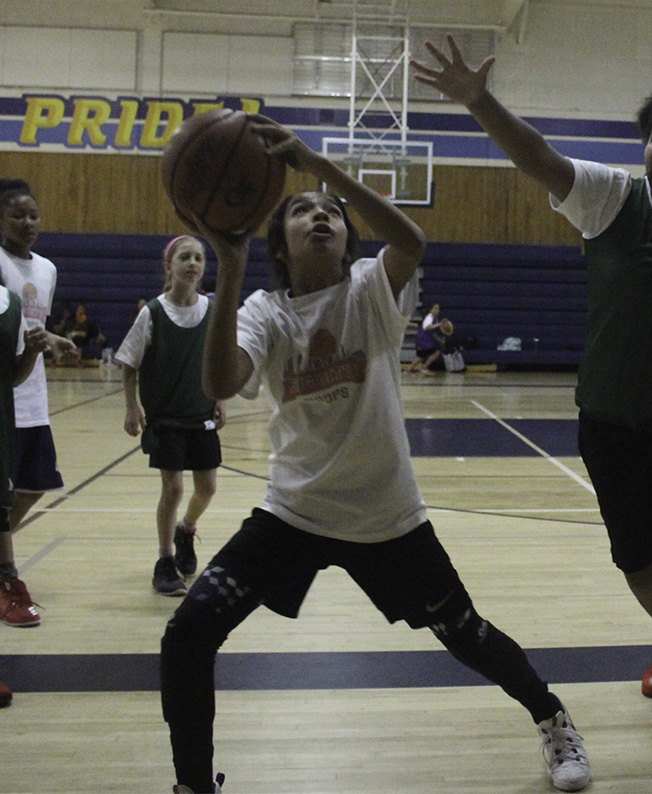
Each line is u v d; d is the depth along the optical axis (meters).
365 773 1.95
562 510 4.85
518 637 2.84
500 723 2.21
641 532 1.92
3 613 2.94
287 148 1.52
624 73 15.57
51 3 15.16
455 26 15.05
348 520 1.72
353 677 2.51
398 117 15.36
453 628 1.78
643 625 2.96
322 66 15.16
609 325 1.82
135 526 4.37
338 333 1.73
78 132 15.42
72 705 2.30
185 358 3.27
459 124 15.53
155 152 15.47
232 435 7.77
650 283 1.76
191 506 3.48
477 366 15.90
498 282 16.02
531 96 15.48
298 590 1.78
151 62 15.23
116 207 15.56
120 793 1.84
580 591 3.35
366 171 14.73
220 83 15.23
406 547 1.74
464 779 1.93
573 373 15.91
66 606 3.14
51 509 4.72
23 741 2.09
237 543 1.71
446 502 5.05
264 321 1.74
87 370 15.00
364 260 1.83
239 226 1.51
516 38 15.36
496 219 15.88
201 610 1.61
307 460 1.75
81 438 7.32
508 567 3.69
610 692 2.41
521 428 8.26
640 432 1.88
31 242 3.21
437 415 9.20
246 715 2.25
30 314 3.16
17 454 3.15
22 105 15.32
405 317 1.72
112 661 2.62
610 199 1.77
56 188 15.50
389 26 15.02
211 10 15.02
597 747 2.08
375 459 1.72
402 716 2.25
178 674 1.60
